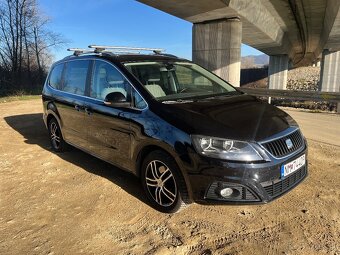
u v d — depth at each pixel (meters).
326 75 38.28
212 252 3.05
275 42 30.12
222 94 4.59
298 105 15.33
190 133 3.37
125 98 4.09
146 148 3.87
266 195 3.26
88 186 4.56
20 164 5.53
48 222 3.64
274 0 18.86
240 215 3.71
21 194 4.36
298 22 26.64
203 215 3.73
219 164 3.21
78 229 3.49
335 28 23.05
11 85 27.92
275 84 47.50
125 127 4.09
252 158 3.21
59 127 5.87
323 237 3.26
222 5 14.70
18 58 31.95
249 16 17.81
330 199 4.06
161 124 3.64
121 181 4.72
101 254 3.07
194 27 18.36
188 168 3.35
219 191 3.25
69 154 6.03
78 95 5.18
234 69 17.55
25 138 7.31
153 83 4.33
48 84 6.33
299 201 4.02
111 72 4.54
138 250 3.12
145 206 3.97
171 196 3.67
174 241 3.25
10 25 31.03
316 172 4.99
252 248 3.11
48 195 4.31
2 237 3.36
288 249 3.08
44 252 3.11
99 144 4.73
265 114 3.83
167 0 13.79
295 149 3.61
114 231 3.45
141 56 4.82
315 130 8.37
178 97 4.22
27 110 11.77
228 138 3.25
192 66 5.19
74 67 5.48
